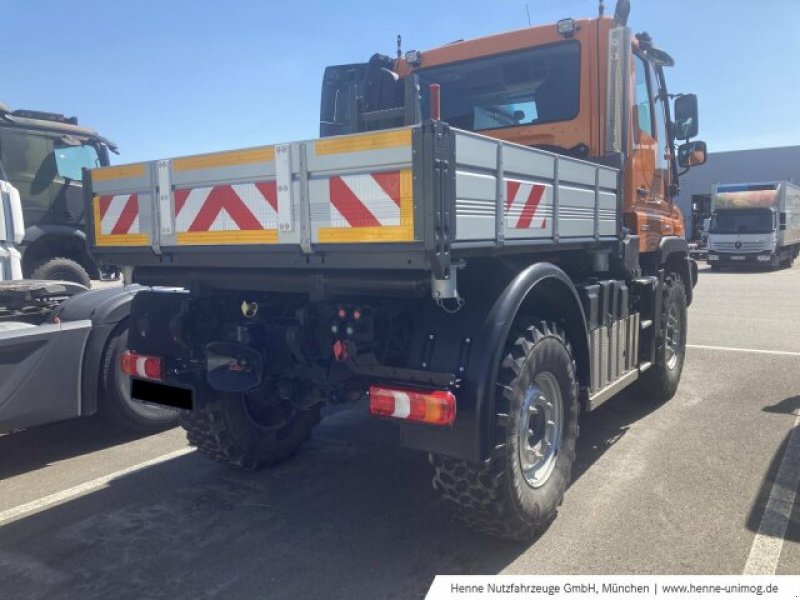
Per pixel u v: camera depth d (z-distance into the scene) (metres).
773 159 48.44
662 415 5.48
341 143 2.78
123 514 3.82
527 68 4.87
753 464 4.34
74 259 10.47
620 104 4.54
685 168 6.25
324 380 3.40
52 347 4.67
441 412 2.80
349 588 2.99
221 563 3.24
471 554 3.28
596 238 4.10
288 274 3.24
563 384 3.53
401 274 2.89
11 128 9.62
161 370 3.90
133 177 3.67
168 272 3.86
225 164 3.21
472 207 2.80
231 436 4.20
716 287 17.16
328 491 4.10
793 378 6.73
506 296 3.12
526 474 3.32
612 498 3.86
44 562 3.29
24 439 5.27
